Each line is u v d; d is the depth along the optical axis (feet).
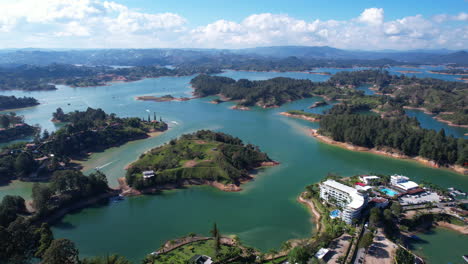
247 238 491.72
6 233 415.03
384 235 493.36
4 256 404.98
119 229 521.65
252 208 591.78
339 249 452.76
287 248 441.27
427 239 493.77
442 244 481.05
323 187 601.21
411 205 575.79
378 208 524.52
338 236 484.74
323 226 517.55
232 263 421.59
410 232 509.35
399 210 528.22
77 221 549.54
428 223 532.73
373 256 439.63
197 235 498.69
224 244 469.16
